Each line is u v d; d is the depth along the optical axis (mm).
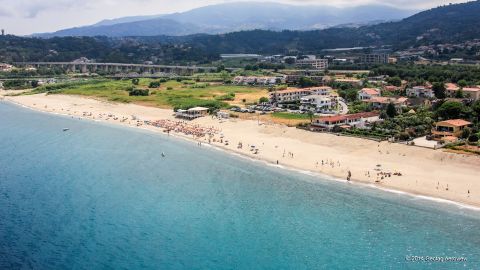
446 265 80875
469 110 174750
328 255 85438
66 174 135625
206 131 188500
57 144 177125
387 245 88188
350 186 117812
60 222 100312
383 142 150250
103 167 142875
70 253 86938
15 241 91188
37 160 152250
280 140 167750
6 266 81750
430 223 95625
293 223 98688
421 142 147500
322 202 108688
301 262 83438
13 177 132500
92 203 111438
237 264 83125
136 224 99438
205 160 148000
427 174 122188
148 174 134625
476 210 100250
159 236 94000
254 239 92188
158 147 168125
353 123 178500
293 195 113812
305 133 170750
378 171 126750
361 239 90750
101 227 98000
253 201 110875
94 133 198375
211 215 103688
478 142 140000
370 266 81438
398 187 114688
